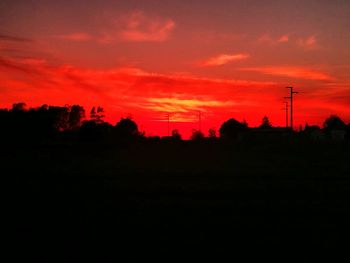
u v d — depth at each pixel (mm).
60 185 25125
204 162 46500
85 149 70250
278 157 55094
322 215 15773
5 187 24031
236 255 10633
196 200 19484
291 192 22281
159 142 94125
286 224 14117
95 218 15141
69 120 113000
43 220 14758
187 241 11914
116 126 107000
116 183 26281
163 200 19484
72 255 10633
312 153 60562
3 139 77812
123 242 11820
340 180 28016
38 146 69875
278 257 10500
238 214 15977
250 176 30766
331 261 10219
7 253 10781
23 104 90688
